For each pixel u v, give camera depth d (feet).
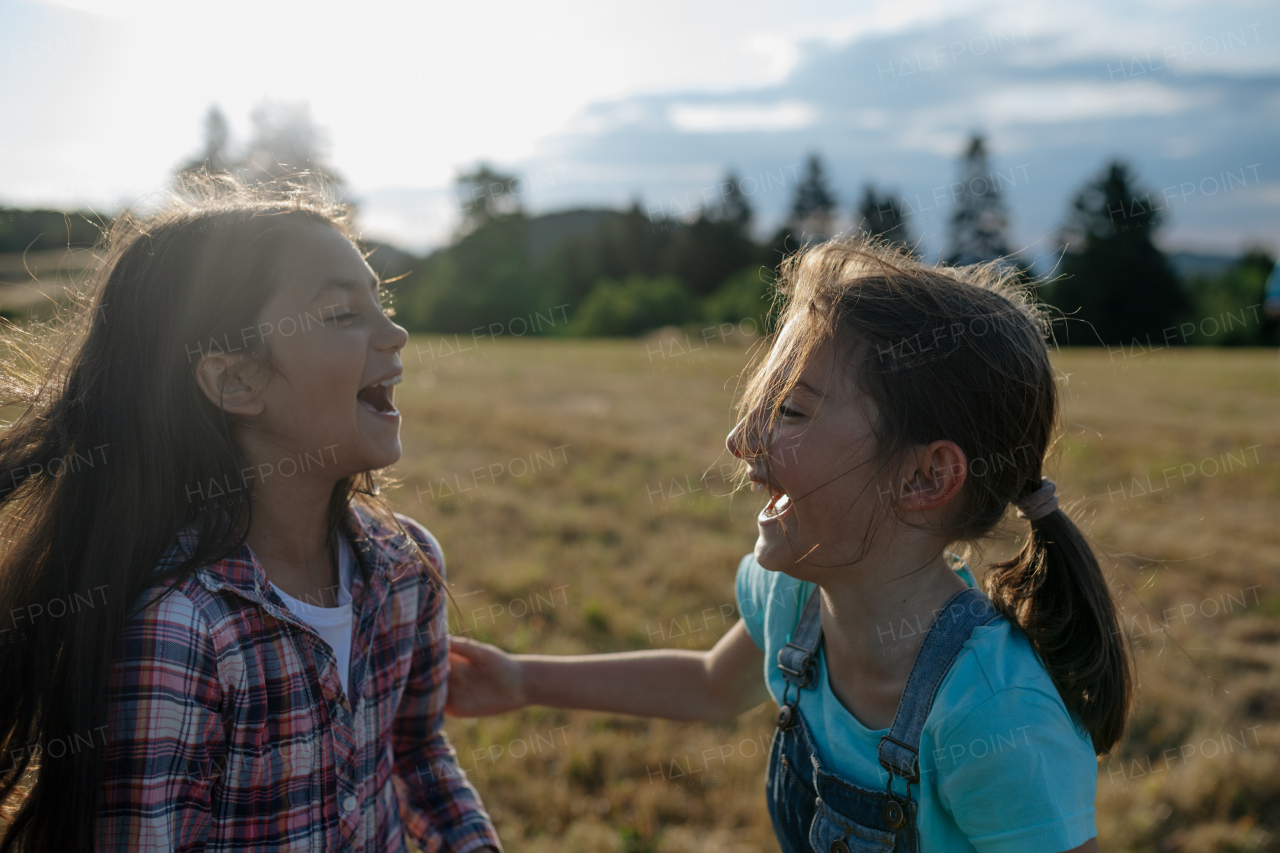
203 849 4.22
